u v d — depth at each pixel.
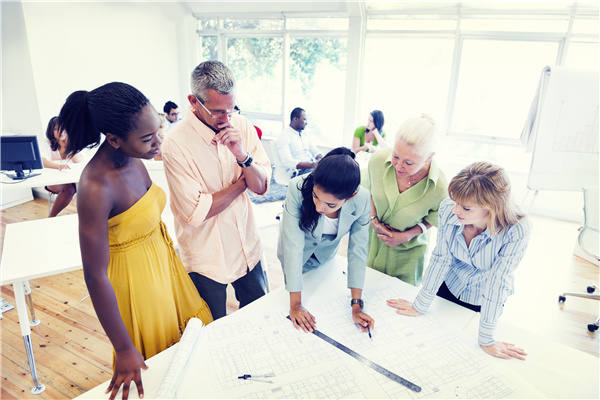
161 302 1.26
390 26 5.14
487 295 1.13
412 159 1.29
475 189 1.06
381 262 1.74
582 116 3.65
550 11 4.25
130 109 0.95
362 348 1.11
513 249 1.13
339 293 1.39
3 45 4.40
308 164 3.90
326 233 1.42
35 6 4.30
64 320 2.54
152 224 1.20
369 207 1.36
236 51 6.44
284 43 5.86
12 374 2.06
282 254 1.59
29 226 2.02
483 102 4.86
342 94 5.77
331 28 5.58
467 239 1.25
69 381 2.02
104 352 2.25
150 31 5.77
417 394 0.96
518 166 4.82
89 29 4.94
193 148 1.37
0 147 3.09
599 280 3.16
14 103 4.63
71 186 3.70
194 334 1.14
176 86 6.41
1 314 2.57
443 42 4.91
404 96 5.33
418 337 1.17
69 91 4.80
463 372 1.03
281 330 1.18
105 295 1.01
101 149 1.05
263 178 1.51
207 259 1.51
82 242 1.01
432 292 1.26
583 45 4.25
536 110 3.75
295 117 4.03
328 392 0.96
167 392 0.93
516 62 4.58
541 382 1.02
